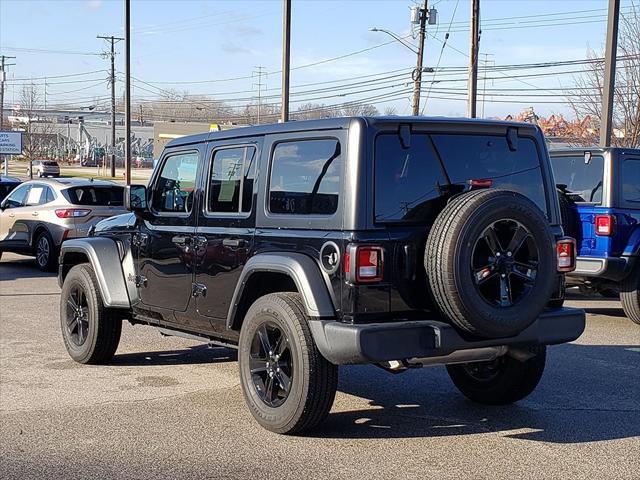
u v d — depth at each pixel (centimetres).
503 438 570
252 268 573
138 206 719
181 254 673
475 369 659
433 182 547
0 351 858
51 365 796
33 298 1241
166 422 604
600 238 1012
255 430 583
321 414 546
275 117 9688
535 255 528
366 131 523
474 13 2594
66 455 529
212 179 648
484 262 515
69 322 811
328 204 536
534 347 598
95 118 14575
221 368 787
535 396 690
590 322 1081
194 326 678
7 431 581
